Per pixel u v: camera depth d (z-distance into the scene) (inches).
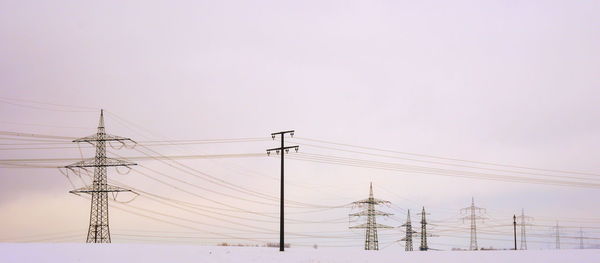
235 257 1653.5
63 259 1465.3
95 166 3026.6
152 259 1521.9
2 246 1877.5
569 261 1689.2
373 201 4055.1
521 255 1974.7
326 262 1541.6
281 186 2165.4
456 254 2006.6
